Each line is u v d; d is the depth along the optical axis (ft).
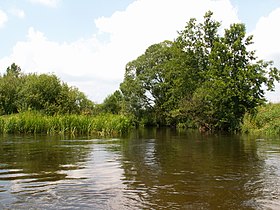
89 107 158.61
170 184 29.55
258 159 44.86
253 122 112.06
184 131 130.41
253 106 123.54
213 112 125.29
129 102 203.51
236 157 46.93
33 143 65.51
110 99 229.45
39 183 29.68
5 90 154.40
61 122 96.48
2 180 30.89
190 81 141.38
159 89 200.64
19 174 33.76
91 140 73.72
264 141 74.33
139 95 203.31
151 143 69.41
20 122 96.17
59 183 29.68
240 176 33.09
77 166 38.60
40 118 98.63
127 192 26.61
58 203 23.50
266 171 35.81
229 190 27.43
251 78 120.98
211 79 127.75
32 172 34.86
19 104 149.89
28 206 22.79
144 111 204.23
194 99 129.59
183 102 137.08
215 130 130.41
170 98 168.96
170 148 59.26
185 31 141.79
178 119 173.17
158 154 50.19
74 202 23.75
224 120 122.31
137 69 211.20
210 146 63.26
